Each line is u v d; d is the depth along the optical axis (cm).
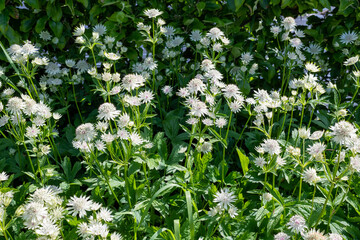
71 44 384
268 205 244
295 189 273
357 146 197
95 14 353
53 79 347
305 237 180
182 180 255
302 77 390
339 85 396
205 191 261
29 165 312
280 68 394
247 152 347
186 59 393
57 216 193
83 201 196
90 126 223
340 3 347
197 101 254
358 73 299
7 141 317
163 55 378
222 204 209
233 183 275
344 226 246
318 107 375
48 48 380
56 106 375
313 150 211
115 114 231
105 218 197
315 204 253
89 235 193
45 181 265
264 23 372
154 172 284
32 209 179
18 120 251
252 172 273
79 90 382
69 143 336
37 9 335
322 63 385
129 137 230
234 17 369
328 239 179
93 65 377
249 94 400
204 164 272
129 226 240
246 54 349
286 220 239
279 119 359
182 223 250
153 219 259
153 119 342
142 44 366
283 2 343
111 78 275
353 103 376
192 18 364
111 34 352
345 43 372
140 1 355
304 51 390
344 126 197
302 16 398
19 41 346
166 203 260
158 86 379
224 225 234
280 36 376
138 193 248
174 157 287
